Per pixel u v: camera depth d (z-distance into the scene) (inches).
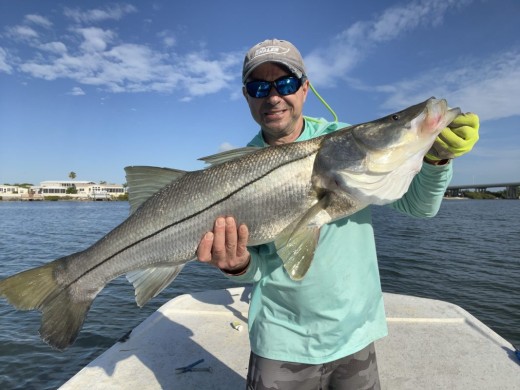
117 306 125.0
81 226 457.4
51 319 36.8
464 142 29.1
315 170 34.5
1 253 250.8
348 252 33.4
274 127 36.7
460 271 170.2
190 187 35.5
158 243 35.6
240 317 63.7
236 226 33.4
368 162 32.9
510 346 51.7
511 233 326.6
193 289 145.4
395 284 148.8
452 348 51.9
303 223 32.3
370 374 34.1
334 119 41.3
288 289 33.1
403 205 36.8
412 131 31.4
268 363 33.6
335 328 32.6
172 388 44.5
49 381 81.9
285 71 35.3
